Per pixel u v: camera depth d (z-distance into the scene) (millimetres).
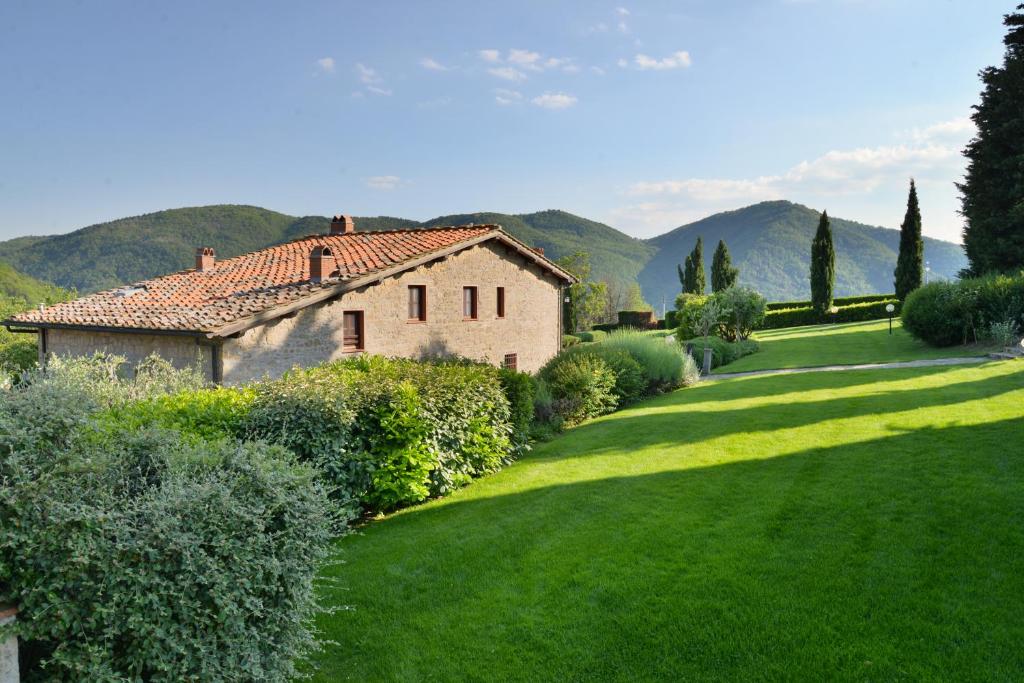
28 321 17953
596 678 4590
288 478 4543
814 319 46781
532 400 12195
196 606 3750
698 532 6762
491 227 20641
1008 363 17031
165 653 3691
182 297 17828
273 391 8219
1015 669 4203
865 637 4699
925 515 6516
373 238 22125
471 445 9891
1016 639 4477
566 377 15578
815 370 21438
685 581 5727
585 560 6367
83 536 3525
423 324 18547
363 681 4750
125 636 3656
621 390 17031
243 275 19484
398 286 17750
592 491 8539
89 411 4387
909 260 40750
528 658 4879
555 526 7387
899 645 4570
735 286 34594
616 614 5324
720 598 5391
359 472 8312
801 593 5336
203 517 3947
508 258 21891
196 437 5297
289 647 4262
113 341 16562
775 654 4629
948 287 23891
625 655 4809
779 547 6215
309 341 15586
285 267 19406
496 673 4723
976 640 4523
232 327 13867
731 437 10969
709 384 19969
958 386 13930
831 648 4609
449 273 19359
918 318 24234
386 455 8648
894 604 5031
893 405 12312
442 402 9383
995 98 30703
